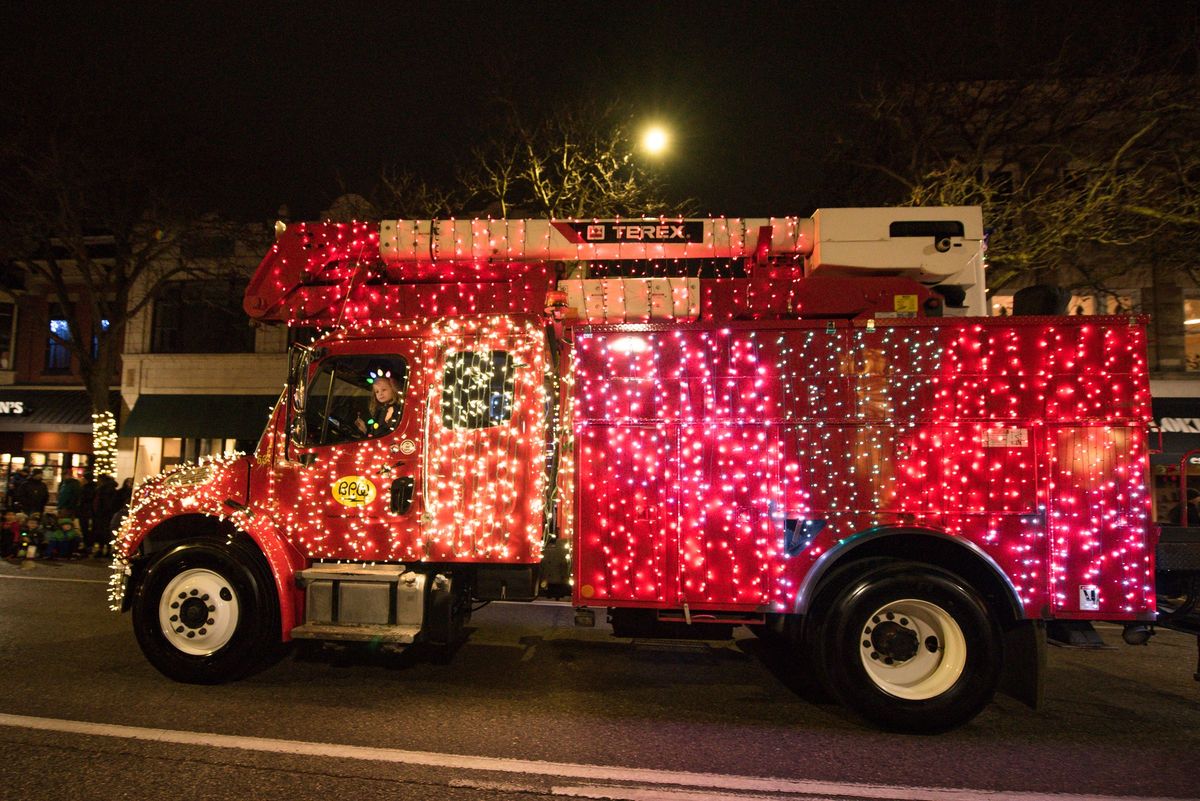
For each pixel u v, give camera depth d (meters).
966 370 4.82
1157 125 13.41
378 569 5.33
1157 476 5.71
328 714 4.78
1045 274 16.34
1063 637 4.70
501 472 5.31
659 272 6.41
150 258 16.55
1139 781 3.98
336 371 5.60
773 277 6.10
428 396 5.43
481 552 5.27
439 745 4.30
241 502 5.49
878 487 4.82
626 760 4.15
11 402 20.12
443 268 6.25
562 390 5.55
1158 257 13.66
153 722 4.55
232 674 5.30
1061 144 13.33
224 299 19.38
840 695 4.71
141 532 5.53
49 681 5.35
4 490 20.12
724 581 4.91
